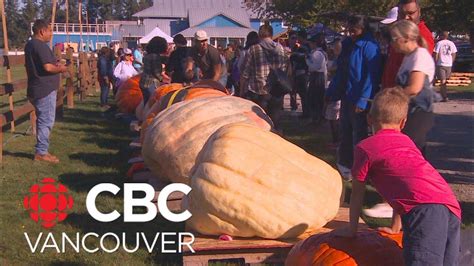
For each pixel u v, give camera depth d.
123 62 18.17
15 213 7.16
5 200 7.70
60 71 10.05
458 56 34.25
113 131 13.82
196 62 11.05
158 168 7.67
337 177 5.85
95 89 26.08
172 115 7.54
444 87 19.55
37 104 10.03
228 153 5.43
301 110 17.59
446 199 4.04
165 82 13.24
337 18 15.81
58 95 15.86
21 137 12.69
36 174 9.15
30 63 9.87
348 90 7.46
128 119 15.18
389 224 6.46
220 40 56.97
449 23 21.62
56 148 11.34
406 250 4.05
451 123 14.55
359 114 7.41
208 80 9.86
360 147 4.31
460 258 4.86
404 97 4.39
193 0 69.25
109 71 18.91
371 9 29.12
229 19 57.97
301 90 15.18
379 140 4.28
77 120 15.62
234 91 16.31
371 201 7.35
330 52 15.83
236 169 5.37
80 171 9.34
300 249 4.77
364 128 7.49
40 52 9.78
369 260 4.46
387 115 4.33
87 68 23.88
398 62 6.39
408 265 4.02
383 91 4.45
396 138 4.29
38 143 10.14
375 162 4.23
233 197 5.32
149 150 7.52
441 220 3.98
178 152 7.16
